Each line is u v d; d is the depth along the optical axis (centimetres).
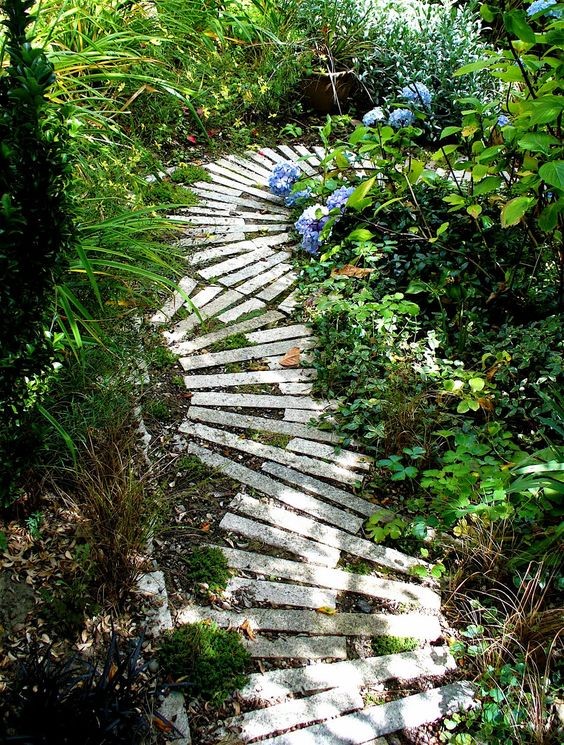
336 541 274
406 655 240
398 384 328
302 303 392
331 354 353
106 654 228
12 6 191
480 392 321
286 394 338
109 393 309
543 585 255
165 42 529
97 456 278
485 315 372
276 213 475
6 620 232
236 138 547
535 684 226
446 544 275
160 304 379
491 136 381
